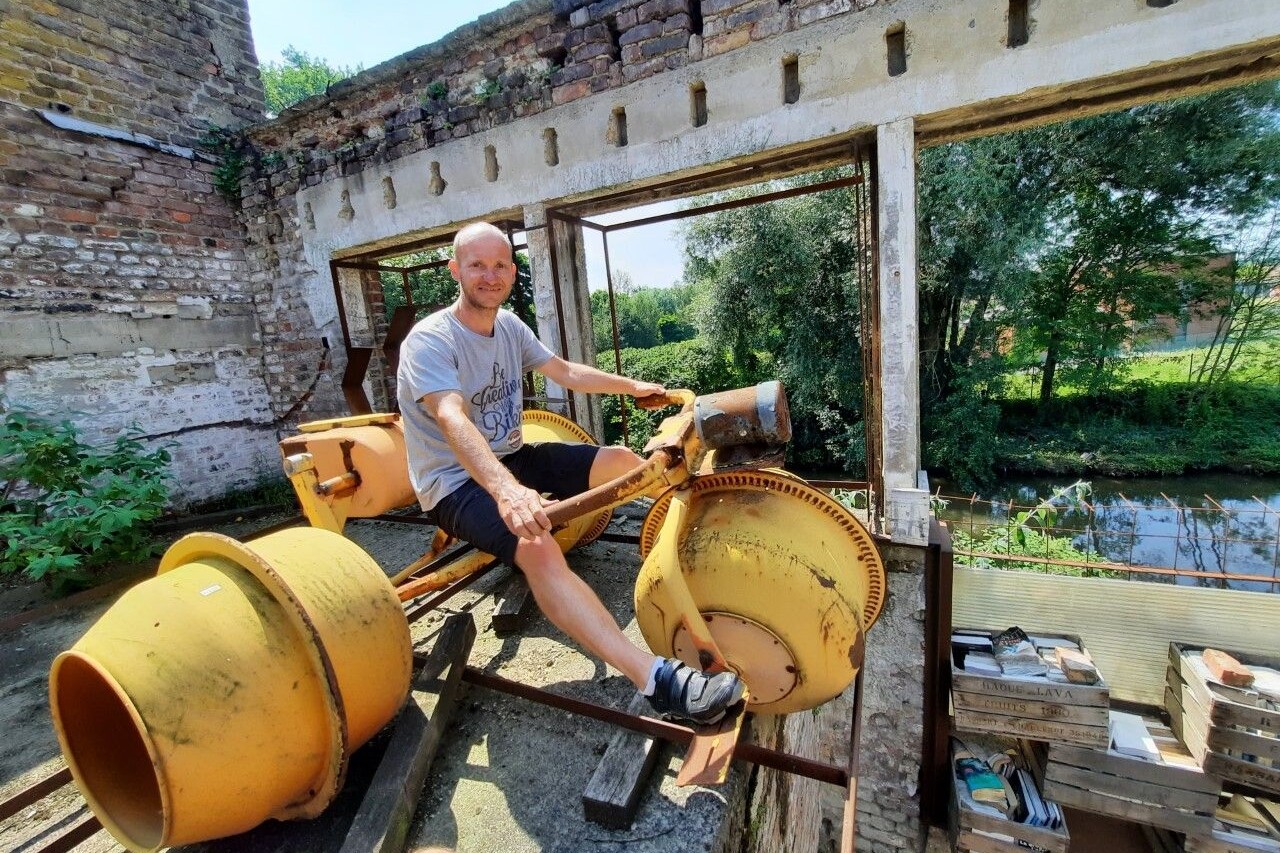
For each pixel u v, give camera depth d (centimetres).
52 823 165
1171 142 942
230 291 493
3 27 365
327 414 495
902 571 286
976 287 1078
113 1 416
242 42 505
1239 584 721
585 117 336
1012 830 267
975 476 1200
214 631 129
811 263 1173
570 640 229
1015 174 985
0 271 369
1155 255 1092
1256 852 251
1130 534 363
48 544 309
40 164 384
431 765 171
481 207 381
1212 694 255
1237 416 1112
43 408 389
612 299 414
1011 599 315
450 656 197
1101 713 258
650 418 1445
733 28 290
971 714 276
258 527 430
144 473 372
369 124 420
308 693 136
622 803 143
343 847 136
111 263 420
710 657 150
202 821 126
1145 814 264
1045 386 1255
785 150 296
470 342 192
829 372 1214
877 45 263
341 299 455
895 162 268
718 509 171
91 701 142
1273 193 973
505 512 140
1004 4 240
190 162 464
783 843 201
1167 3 219
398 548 346
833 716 304
